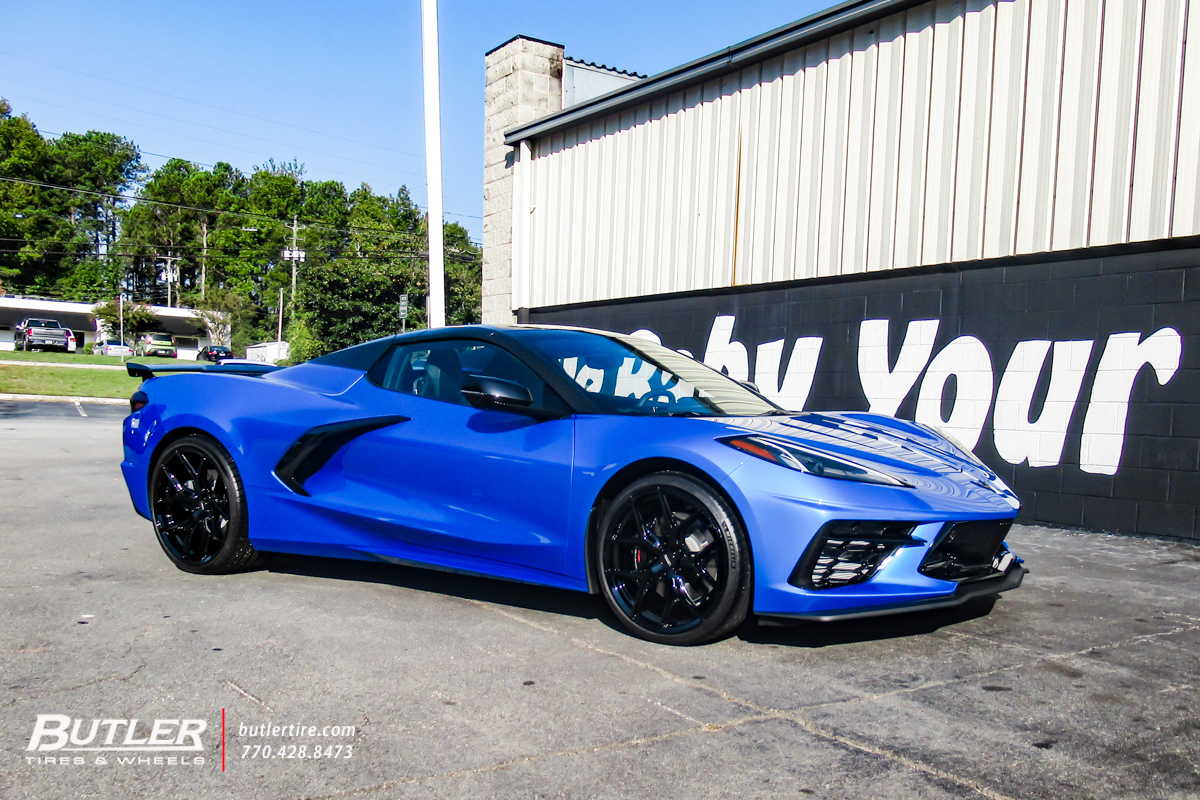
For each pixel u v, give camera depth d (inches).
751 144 299.7
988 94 233.0
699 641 106.1
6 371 924.0
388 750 76.3
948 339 241.9
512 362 130.7
